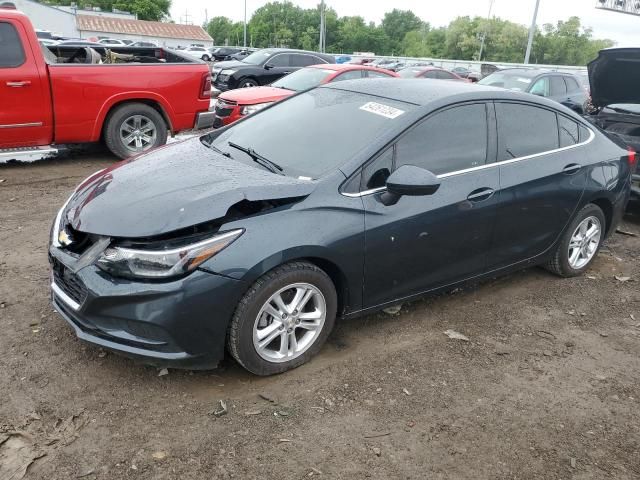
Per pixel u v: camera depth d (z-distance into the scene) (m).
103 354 3.47
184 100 8.59
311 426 2.99
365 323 4.05
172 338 2.95
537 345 3.95
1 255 4.75
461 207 3.85
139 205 3.15
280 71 17.77
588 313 4.48
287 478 2.64
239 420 2.99
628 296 4.84
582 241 4.97
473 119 4.04
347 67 11.23
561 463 2.87
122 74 7.96
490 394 3.36
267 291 3.12
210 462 2.71
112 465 2.65
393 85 4.30
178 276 2.90
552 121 4.59
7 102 7.18
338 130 3.84
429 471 2.75
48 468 2.61
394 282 3.71
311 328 3.44
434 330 4.04
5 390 3.09
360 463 2.76
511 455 2.89
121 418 2.96
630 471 2.85
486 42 95.50
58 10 63.41
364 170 3.49
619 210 5.16
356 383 3.37
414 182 3.26
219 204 3.04
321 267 3.43
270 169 3.67
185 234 3.01
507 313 4.38
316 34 110.69
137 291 2.89
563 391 3.45
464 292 4.68
